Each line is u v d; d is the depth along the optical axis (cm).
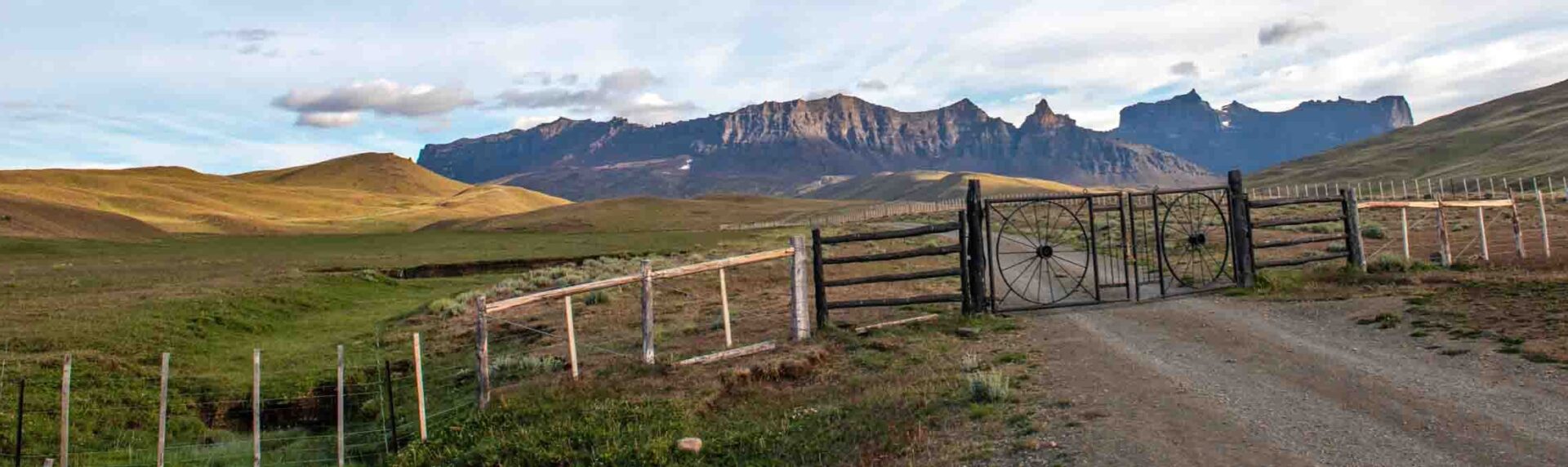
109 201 16500
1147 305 1894
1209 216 5584
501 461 1109
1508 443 813
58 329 2366
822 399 1248
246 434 1642
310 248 8156
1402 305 1599
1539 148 15300
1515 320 1361
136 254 7300
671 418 1201
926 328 1736
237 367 2150
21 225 8956
